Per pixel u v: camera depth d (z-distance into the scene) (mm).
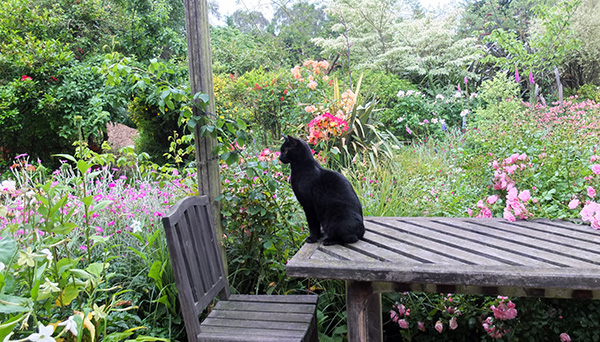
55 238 1725
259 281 2502
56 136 7527
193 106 2385
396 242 1814
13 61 6918
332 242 1850
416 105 7383
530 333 2053
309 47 15422
